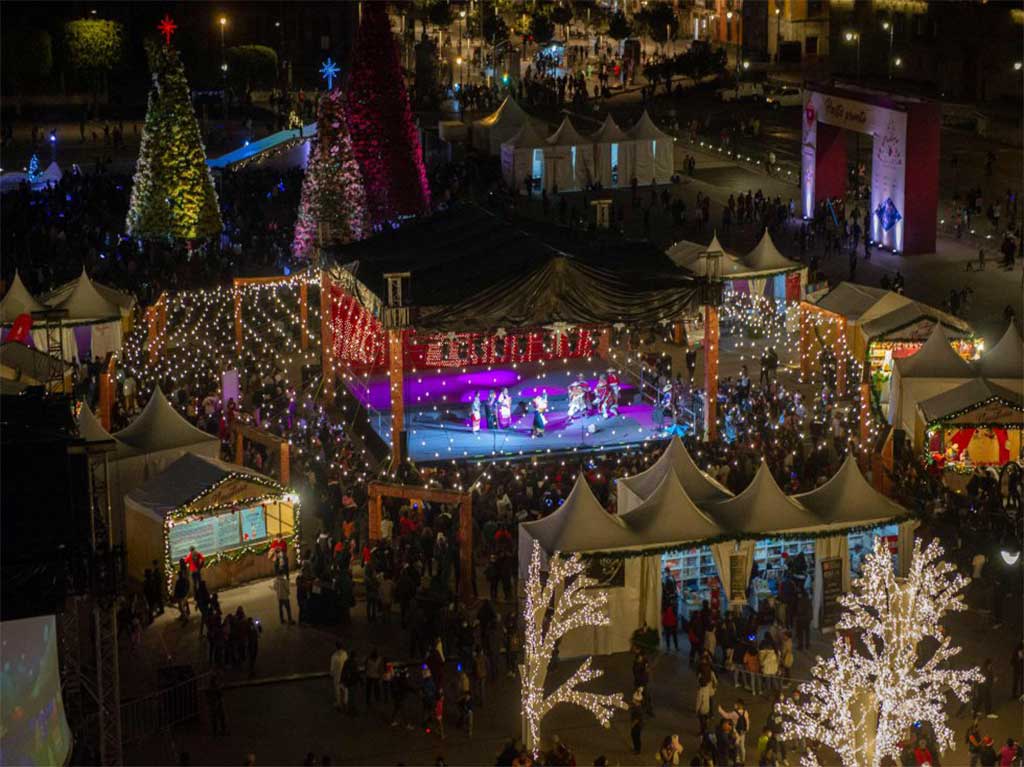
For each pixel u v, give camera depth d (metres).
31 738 20.95
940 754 28.48
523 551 34.16
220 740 29.73
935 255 67.19
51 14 124.62
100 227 70.88
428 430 45.56
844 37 119.25
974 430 42.69
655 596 33.50
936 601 29.02
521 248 45.38
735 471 40.53
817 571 34.28
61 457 18.52
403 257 47.12
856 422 46.22
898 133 66.25
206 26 127.06
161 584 35.50
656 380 48.91
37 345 50.03
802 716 27.77
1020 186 79.50
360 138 63.03
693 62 109.06
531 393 49.22
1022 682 31.14
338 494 39.03
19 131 101.38
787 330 56.25
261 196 77.19
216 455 40.22
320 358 55.16
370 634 34.25
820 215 70.56
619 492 37.47
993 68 102.06
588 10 131.12
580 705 31.14
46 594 17.16
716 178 82.44
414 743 29.66
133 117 107.62
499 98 105.62
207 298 60.03
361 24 62.91
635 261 46.09
